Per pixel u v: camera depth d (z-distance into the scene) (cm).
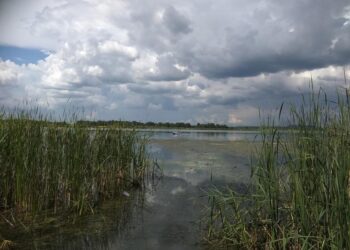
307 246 492
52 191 842
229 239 617
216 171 1282
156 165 1338
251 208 632
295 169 545
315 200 497
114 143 1099
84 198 834
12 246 612
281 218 592
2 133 805
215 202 763
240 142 2591
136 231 700
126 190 1062
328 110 529
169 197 964
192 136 3750
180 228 713
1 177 809
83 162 873
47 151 845
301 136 547
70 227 721
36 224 730
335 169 471
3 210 802
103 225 736
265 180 589
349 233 431
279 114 592
